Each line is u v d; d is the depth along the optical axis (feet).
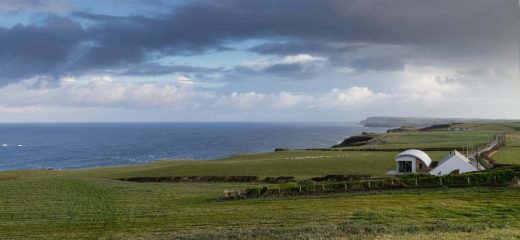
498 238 74.69
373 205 140.67
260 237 83.92
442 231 87.35
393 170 268.62
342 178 251.80
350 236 80.38
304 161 326.44
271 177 266.77
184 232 103.50
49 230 125.70
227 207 156.56
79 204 181.37
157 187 238.48
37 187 230.89
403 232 86.38
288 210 138.82
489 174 179.01
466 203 136.87
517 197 146.82
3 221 144.56
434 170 228.63
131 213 154.51
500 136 501.56
